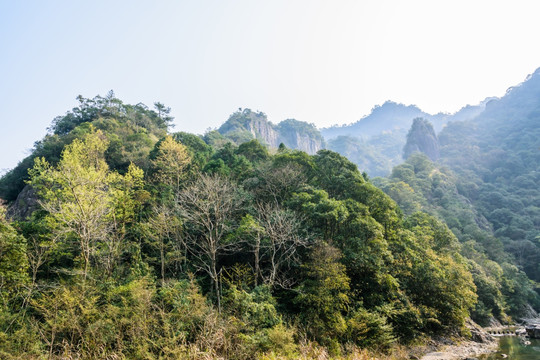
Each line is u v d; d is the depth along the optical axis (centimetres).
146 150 5300
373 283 3062
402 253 3575
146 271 2705
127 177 3447
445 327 3406
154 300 2317
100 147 4344
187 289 2370
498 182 13350
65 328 1980
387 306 2841
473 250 6775
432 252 3869
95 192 2962
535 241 8694
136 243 3073
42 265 2839
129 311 2092
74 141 4275
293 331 2256
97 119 7775
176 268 3017
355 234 3173
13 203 4812
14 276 2238
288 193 3738
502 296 5928
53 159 5231
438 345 3170
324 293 2580
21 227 2945
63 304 2105
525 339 3800
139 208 3525
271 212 3092
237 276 2861
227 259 3316
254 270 3041
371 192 3778
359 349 2409
